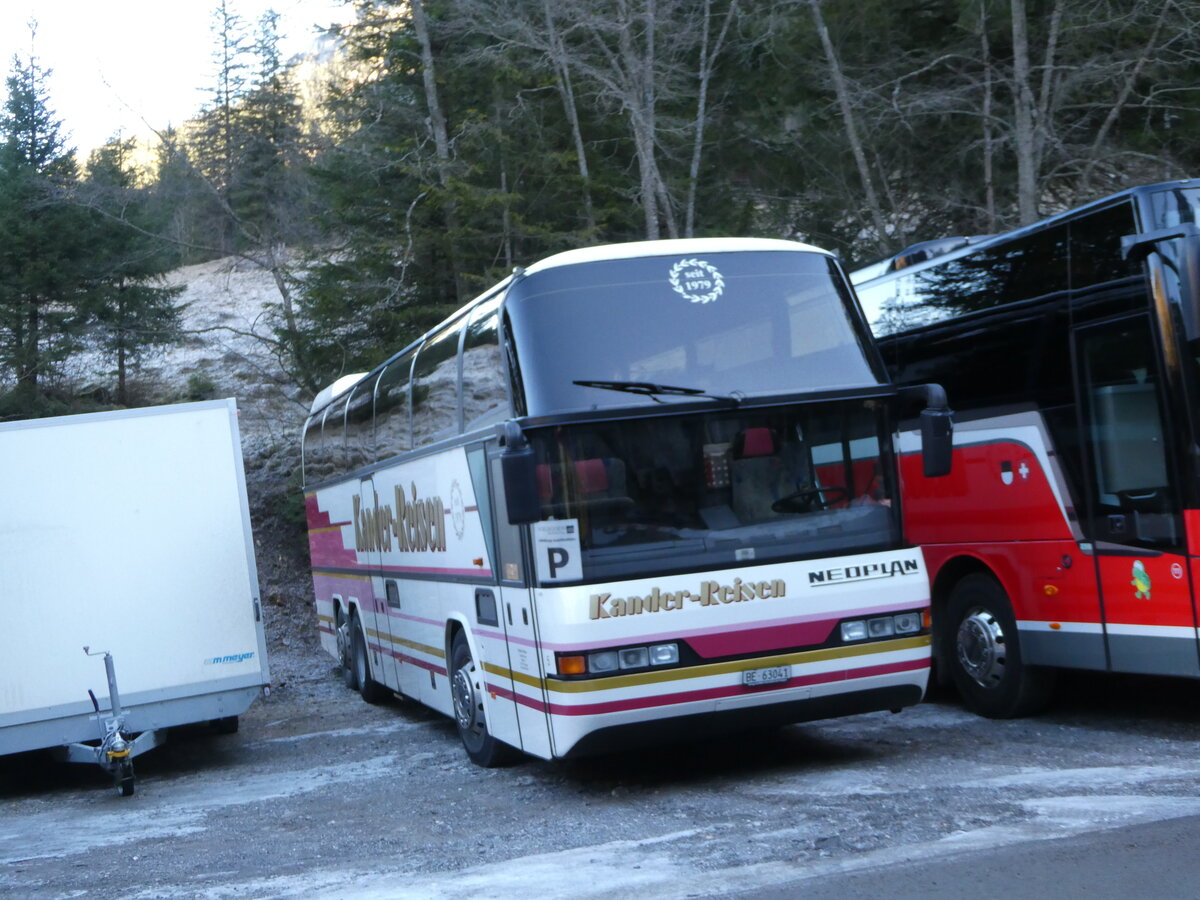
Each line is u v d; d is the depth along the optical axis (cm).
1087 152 1725
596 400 769
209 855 736
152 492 1101
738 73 2273
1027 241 934
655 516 765
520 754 962
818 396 798
